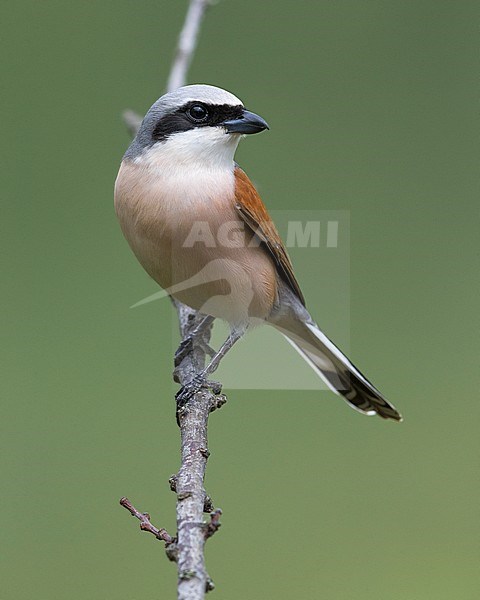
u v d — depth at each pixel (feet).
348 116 48.88
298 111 48.91
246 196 29.66
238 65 49.52
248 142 47.60
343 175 47.83
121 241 46.06
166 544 20.80
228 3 49.70
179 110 28.99
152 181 28.94
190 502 21.94
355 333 46.57
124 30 49.47
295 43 49.80
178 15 49.52
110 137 48.01
